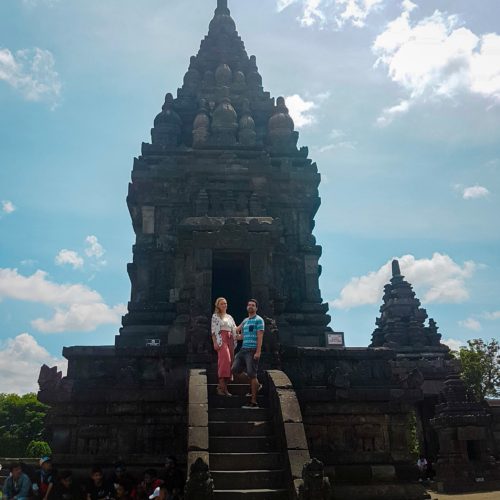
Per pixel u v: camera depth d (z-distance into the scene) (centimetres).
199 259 1603
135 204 2266
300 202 2275
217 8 3169
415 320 3428
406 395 1420
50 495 1216
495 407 2839
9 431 6412
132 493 1209
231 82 2769
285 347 1516
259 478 1005
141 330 1892
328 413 1391
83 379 1451
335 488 1288
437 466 2450
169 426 1362
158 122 2534
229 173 2230
